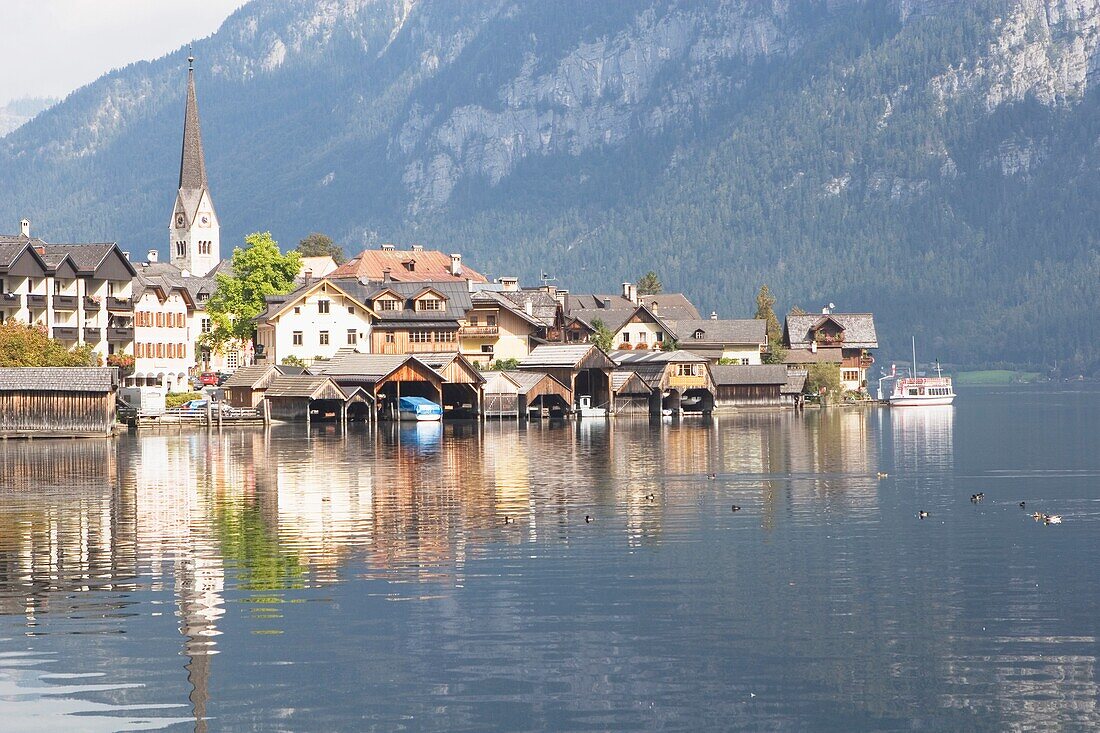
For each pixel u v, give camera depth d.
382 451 108.12
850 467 94.31
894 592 48.59
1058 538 59.81
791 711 36.69
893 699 37.41
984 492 77.88
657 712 36.59
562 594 48.12
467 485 80.56
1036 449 114.38
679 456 103.12
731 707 36.97
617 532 61.09
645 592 48.47
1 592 48.44
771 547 57.22
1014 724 35.81
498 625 44.06
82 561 54.00
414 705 37.06
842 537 59.97
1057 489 79.81
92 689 38.16
